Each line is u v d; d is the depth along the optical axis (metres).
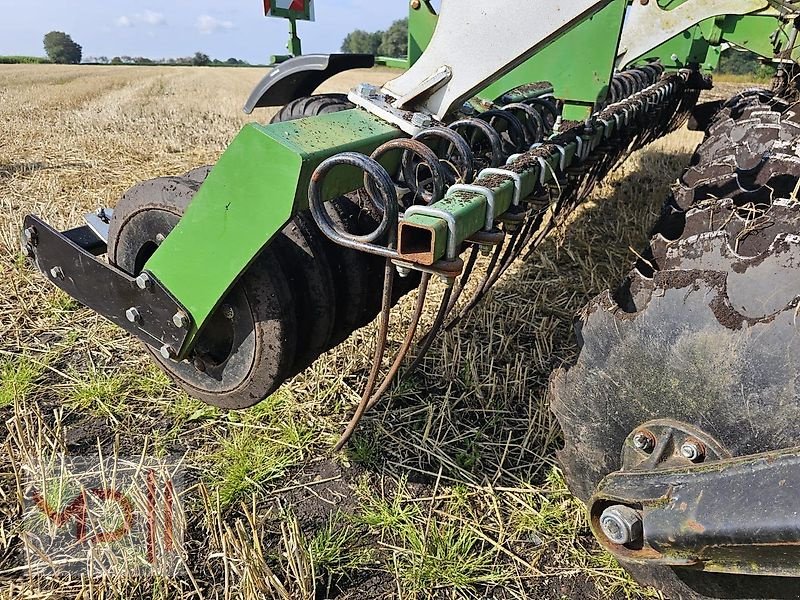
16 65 41.31
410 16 3.11
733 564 1.33
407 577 2.15
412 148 1.65
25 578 2.12
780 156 3.01
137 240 2.20
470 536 2.33
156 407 2.98
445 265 1.43
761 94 5.20
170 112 14.45
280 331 1.93
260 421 2.89
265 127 1.69
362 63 3.23
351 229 2.06
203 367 2.18
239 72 33.88
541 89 3.64
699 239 1.61
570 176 2.49
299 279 1.97
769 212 1.86
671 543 1.36
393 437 2.82
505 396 3.09
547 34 1.81
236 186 1.75
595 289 4.33
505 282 4.41
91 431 2.82
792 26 3.90
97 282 2.17
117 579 2.07
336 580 2.15
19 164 8.27
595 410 1.69
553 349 3.60
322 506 2.45
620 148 3.92
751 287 1.49
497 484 2.60
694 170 3.40
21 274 4.29
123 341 3.55
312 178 1.56
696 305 1.42
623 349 1.58
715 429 1.45
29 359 3.34
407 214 1.47
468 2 1.88
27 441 2.58
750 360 1.35
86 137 10.63
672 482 1.39
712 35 5.48
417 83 2.04
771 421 1.34
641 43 4.16
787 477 1.21
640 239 5.30
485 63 1.92
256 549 2.04
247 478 2.54
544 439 2.83
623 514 1.45
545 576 2.19
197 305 1.94
